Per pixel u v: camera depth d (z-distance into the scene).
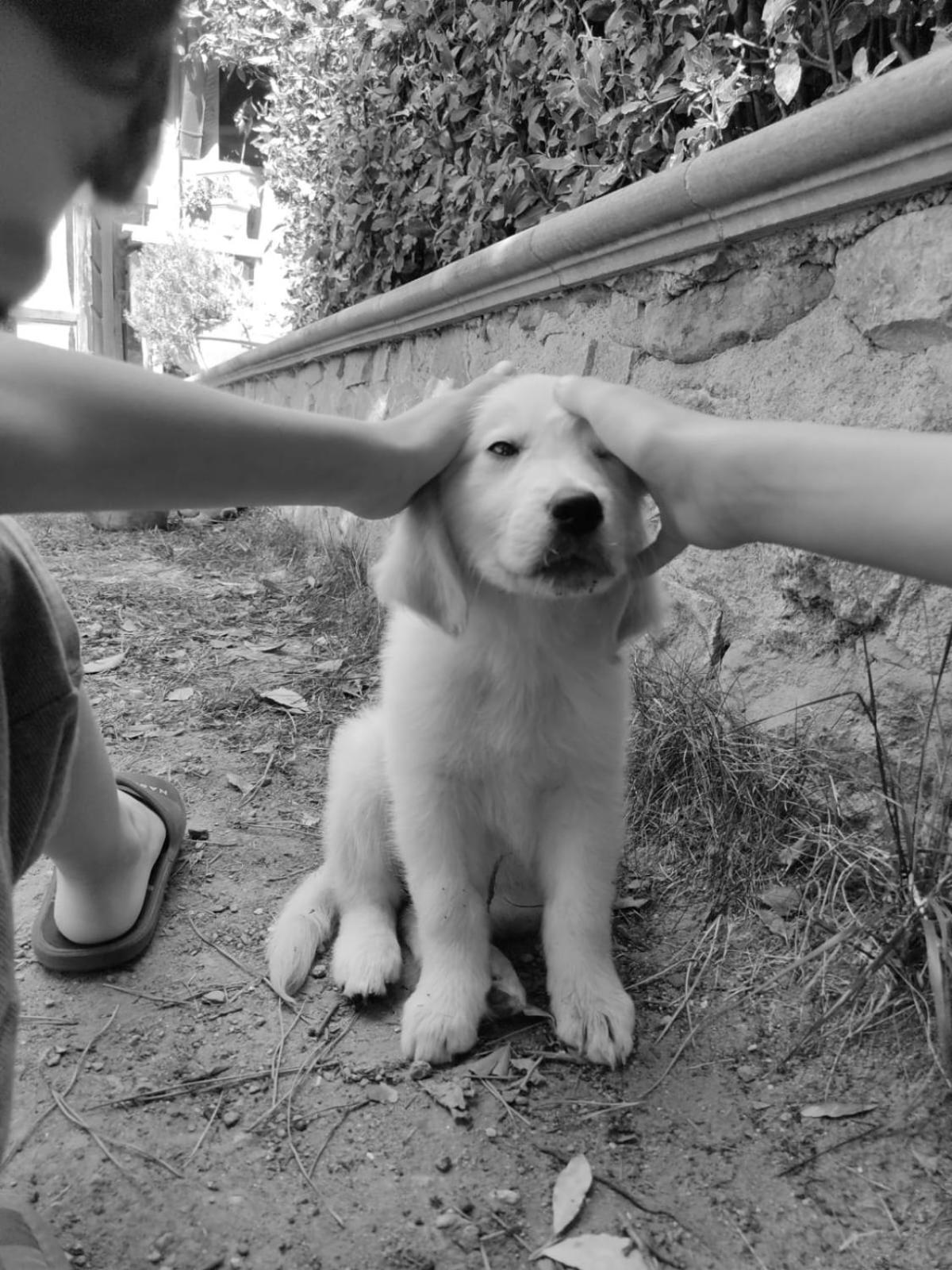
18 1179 0.53
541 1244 0.50
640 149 1.06
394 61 1.67
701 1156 0.56
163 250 4.21
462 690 0.67
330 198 2.07
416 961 0.74
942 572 0.36
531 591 0.60
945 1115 0.57
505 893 0.79
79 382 0.39
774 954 0.71
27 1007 0.66
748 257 0.88
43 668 0.45
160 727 1.09
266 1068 0.62
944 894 0.64
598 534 0.58
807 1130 0.57
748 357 0.89
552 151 1.25
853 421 0.80
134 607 1.53
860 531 0.38
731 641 0.94
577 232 1.01
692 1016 0.67
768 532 0.42
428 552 0.64
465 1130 0.57
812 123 0.74
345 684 1.21
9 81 0.26
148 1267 0.49
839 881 0.73
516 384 0.63
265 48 2.43
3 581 0.42
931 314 0.73
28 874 0.82
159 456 0.41
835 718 0.83
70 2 0.26
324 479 0.49
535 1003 0.69
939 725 0.75
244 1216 0.51
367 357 1.82
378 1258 0.49
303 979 0.70
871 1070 0.60
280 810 0.93
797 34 0.88
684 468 0.45
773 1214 0.52
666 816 0.85
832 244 0.80
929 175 0.70
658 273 0.97
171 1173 0.54
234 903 0.78
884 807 0.77
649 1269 0.48
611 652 0.66
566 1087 0.61
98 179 0.30
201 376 3.34
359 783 0.75
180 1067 0.62
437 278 1.34
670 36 1.00
